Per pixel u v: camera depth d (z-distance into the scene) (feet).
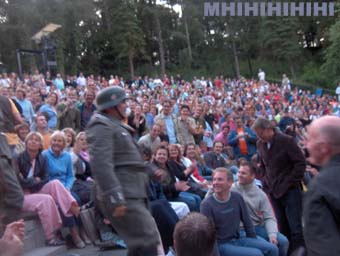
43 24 137.18
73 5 148.15
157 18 176.76
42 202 18.58
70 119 30.04
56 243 18.99
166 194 22.39
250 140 34.53
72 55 157.28
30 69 115.85
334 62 147.13
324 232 7.71
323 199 7.84
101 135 11.51
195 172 28.09
